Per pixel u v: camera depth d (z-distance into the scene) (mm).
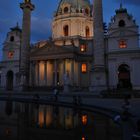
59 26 81125
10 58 79375
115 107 23828
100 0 51594
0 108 27969
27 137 12602
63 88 58344
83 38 73750
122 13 61719
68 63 68562
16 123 17344
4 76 79500
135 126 12625
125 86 59281
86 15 81062
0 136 12773
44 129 15055
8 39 80875
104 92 43781
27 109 27047
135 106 25438
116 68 60312
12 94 53500
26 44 66562
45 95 48281
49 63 72062
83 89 62875
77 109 27266
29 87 64375
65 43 74000
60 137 12570
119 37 60781
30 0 69250
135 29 59531
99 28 50656
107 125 15688
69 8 81000
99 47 50281
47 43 69500
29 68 68312
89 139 11969
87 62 69625
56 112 24047
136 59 58812
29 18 68062
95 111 23609
